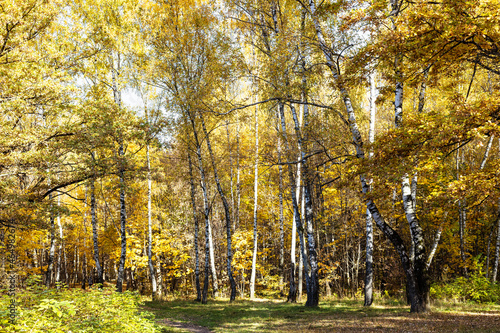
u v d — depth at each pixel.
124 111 12.87
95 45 15.54
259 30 15.64
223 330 9.84
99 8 16.19
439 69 8.23
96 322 5.00
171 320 12.30
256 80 12.91
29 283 5.61
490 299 13.14
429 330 7.02
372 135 13.03
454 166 17.02
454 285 14.77
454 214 16.88
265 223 28.81
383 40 7.17
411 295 10.09
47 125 11.36
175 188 25.05
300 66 13.16
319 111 14.66
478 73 14.21
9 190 10.30
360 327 8.09
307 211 14.63
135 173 13.22
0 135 9.38
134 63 17.38
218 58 14.61
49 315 4.61
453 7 5.88
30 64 10.32
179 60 17.53
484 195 6.88
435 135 6.49
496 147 18.53
